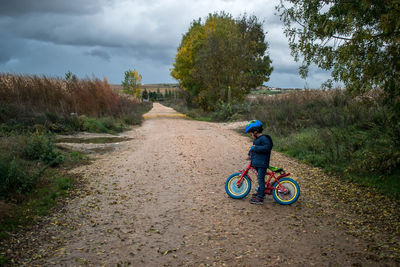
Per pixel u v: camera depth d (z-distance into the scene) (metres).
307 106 15.73
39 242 3.82
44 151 7.71
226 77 27.19
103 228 4.29
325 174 7.39
